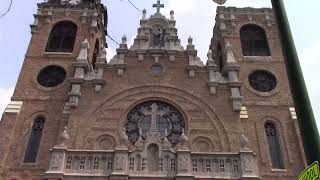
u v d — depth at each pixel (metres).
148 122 29.28
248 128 30.30
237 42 36.09
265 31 37.00
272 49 35.56
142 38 33.97
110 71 31.48
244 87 32.91
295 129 30.23
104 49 32.84
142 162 24.73
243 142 25.81
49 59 34.25
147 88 30.61
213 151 27.38
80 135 27.83
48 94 31.94
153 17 36.16
